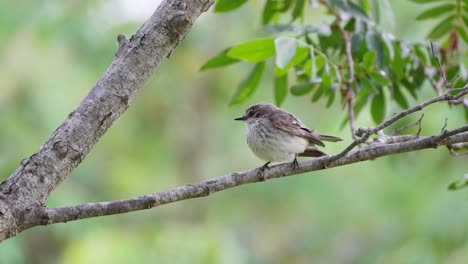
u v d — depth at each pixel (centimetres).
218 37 1562
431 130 1186
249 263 1530
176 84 1633
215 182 563
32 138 1405
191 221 1519
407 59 850
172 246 1320
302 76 850
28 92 1438
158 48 516
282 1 876
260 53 704
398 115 553
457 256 1248
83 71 1455
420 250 1278
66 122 498
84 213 505
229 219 1536
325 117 1473
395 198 1419
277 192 1498
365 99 852
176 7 520
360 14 828
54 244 1505
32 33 1434
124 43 521
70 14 1448
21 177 483
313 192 1484
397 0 1354
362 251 1530
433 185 1355
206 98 1661
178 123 1645
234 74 1622
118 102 506
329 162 589
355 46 805
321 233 1571
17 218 477
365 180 1473
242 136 1597
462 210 1256
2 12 1386
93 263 1282
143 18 1488
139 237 1355
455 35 867
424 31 1299
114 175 1569
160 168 1616
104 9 1483
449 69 854
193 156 1623
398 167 1142
